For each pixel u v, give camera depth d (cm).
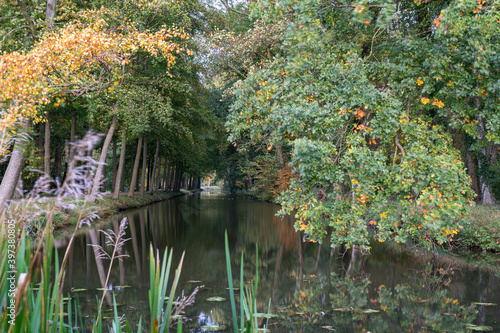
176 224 1512
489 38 564
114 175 2438
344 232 599
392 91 625
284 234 1298
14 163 860
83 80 799
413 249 1002
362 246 598
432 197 523
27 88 615
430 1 651
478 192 1579
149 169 3738
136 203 2288
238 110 755
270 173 2927
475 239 991
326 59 625
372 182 574
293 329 445
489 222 1016
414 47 612
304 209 615
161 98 1667
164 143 2650
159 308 119
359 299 575
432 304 547
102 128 1961
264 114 676
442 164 545
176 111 1914
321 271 771
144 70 1772
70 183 134
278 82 671
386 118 580
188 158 3006
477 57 528
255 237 1227
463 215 566
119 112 1605
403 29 720
